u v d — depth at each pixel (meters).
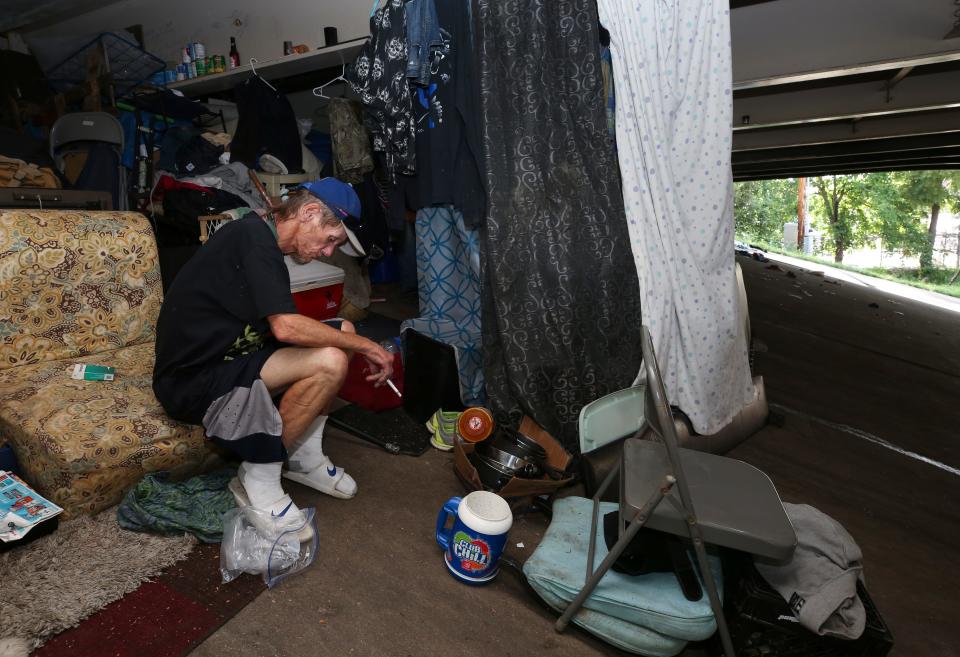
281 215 1.64
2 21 5.80
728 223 2.21
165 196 3.43
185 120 4.27
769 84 4.15
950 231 18.88
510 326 2.17
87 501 1.62
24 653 1.20
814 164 9.26
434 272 2.46
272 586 1.49
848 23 3.75
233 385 1.57
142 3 5.11
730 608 1.35
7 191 2.45
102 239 2.10
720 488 1.35
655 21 2.02
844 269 14.53
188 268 1.57
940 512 2.20
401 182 2.47
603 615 1.38
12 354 1.88
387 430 2.39
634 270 2.16
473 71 2.12
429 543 1.72
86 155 3.61
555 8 2.07
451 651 1.34
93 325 2.08
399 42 2.19
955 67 4.59
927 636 1.54
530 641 1.39
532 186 2.13
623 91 2.07
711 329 2.20
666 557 1.43
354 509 1.86
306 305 2.60
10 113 4.58
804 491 2.27
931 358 4.59
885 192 19.25
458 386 2.32
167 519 1.60
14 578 1.39
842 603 1.23
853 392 3.55
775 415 2.84
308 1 4.11
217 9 4.63
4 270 1.85
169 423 1.73
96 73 4.01
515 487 1.78
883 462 2.57
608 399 1.87
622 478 1.38
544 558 1.50
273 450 1.58
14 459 1.78
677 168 2.13
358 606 1.45
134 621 1.34
